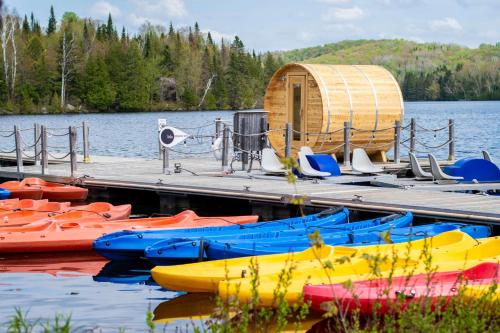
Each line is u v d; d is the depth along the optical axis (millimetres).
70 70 118000
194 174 24328
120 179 23203
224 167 24562
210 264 12906
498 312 9000
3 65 112625
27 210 19406
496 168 22562
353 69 28109
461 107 142625
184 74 128625
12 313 12727
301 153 23156
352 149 27781
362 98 27344
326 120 26688
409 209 17688
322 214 17578
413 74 192750
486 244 13484
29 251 16906
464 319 8586
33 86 115375
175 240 14859
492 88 188375
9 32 114188
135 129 70750
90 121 88125
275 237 15930
